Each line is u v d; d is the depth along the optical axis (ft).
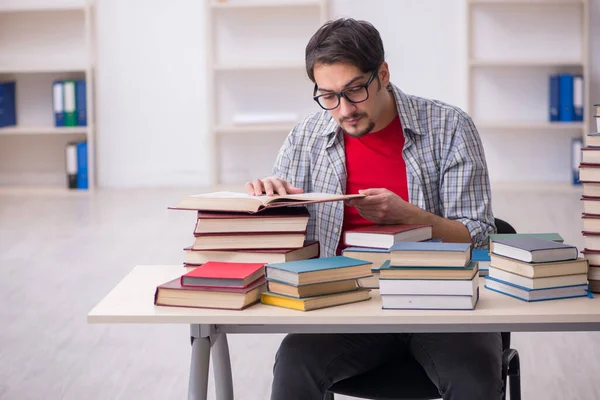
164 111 23.62
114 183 23.89
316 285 5.61
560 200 20.47
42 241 17.21
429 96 22.84
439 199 7.77
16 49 23.58
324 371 6.31
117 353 11.32
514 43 22.48
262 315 5.46
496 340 6.48
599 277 5.91
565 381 10.19
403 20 22.62
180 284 5.73
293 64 22.18
